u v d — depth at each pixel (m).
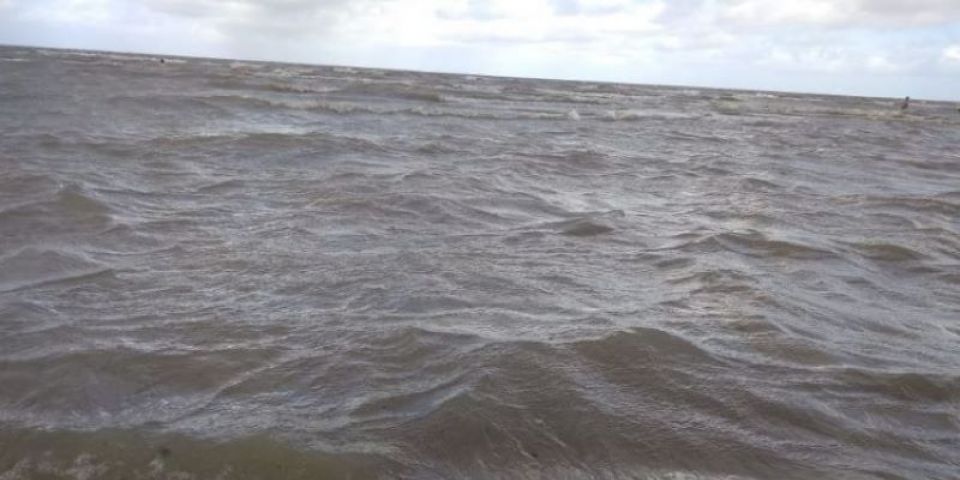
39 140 12.06
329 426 3.57
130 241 6.91
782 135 25.73
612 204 10.54
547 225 8.73
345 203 9.03
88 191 8.52
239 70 46.81
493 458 3.39
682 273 6.80
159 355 4.36
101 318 4.95
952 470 3.49
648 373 4.36
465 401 3.82
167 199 8.80
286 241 7.24
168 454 3.25
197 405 3.77
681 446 3.58
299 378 4.12
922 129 34.62
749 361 4.68
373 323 5.02
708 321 5.42
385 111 23.94
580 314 5.43
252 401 3.83
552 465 3.37
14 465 3.15
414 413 3.73
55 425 3.46
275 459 3.25
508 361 4.38
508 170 12.98
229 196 9.20
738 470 3.41
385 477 3.18
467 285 6.05
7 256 6.14
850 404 4.15
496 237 7.95
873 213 10.84
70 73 30.11
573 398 3.97
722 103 50.66
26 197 8.03
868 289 6.75
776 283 6.61
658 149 18.73
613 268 6.91
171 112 18.55
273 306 5.33
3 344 4.40
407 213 8.80
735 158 17.56
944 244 8.96
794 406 4.06
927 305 6.41
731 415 3.93
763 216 10.12
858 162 18.45
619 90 70.81
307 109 22.66
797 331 5.30
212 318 5.02
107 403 3.75
